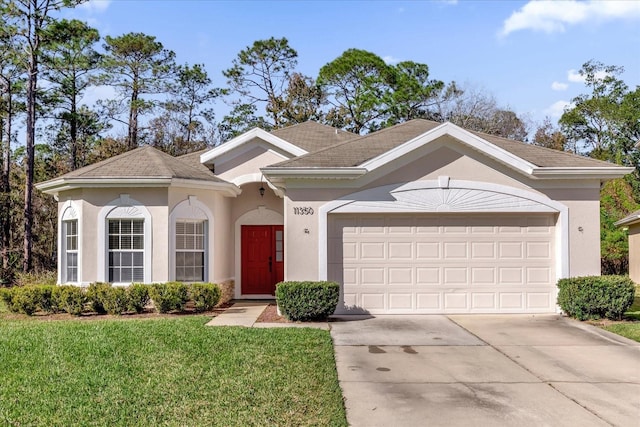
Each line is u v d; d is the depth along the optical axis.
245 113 43.41
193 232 15.22
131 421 5.70
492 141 14.31
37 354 8.47
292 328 10.87
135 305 13.13
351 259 13.01
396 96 41.12
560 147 46.94
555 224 13.10
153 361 8.02
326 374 7.45
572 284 12.17
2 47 27.00
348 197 12.86
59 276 15.12
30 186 25.97
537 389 6.97
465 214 13.02
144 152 15.76
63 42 28.22
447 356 8.75
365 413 6.05
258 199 17.75
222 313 13.52
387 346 9.47
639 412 6.09
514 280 13.06
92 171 14.35
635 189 36.53
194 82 41.84
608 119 46.12
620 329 10.88
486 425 5.69
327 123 41.16
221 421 5.70
